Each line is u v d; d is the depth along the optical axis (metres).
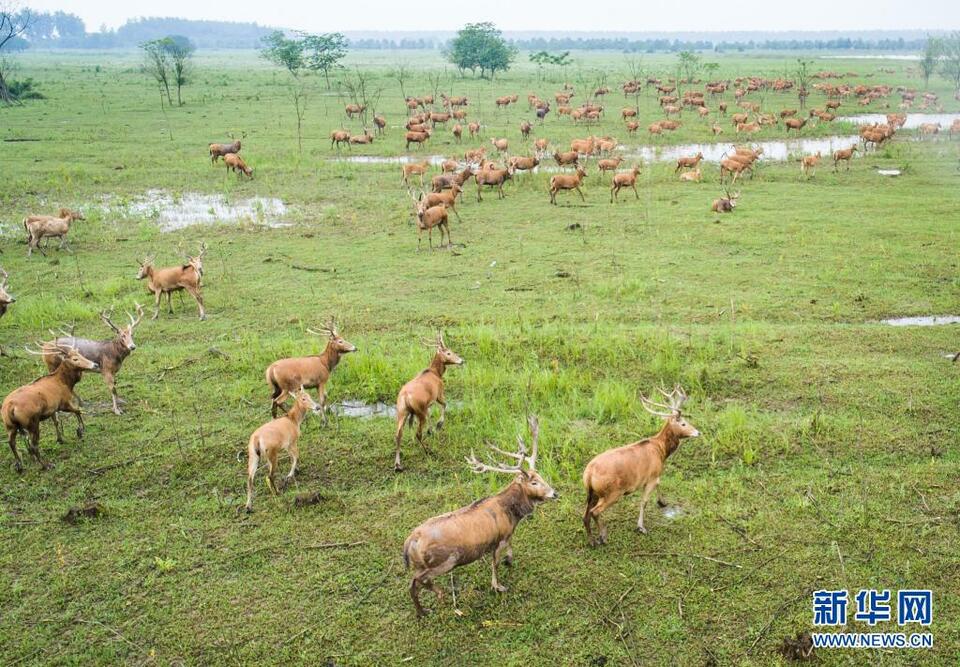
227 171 36.53
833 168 36.19
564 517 10.38
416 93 72.94
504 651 8.11
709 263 22.05
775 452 11.91
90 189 32.88
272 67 130.12
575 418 13.28
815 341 16.16
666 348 15.61
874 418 12.88
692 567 9.29
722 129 49.12
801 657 7.89
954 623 8.30
